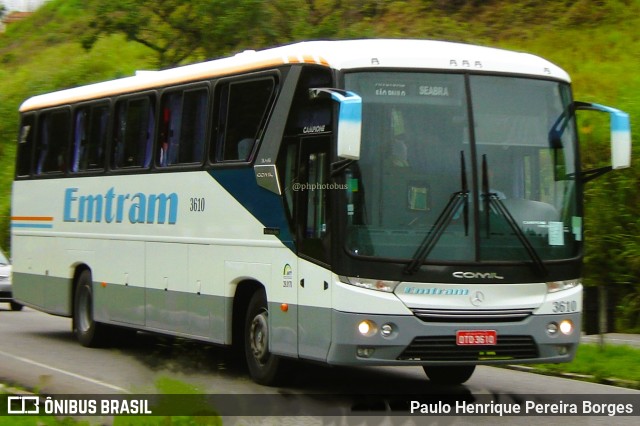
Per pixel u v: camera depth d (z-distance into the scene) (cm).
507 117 1147
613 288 2009
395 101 1117
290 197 1188
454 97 1133
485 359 1098
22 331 2025
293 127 1192
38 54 5147
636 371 1364
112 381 1303
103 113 1689
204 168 1379
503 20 3519
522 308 1114
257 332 1271
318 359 1121
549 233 1140
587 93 2684
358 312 1075
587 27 3294
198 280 1384
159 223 1488
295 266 1170
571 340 1144
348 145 1016
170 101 1492
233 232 1305
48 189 1850
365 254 1080
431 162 1109
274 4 2906
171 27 2975
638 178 2078
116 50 4447
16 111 4106
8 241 3431
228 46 2936
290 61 1216
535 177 1145
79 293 1748
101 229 1664
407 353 1081
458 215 1102
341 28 2917
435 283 1086
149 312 1516
